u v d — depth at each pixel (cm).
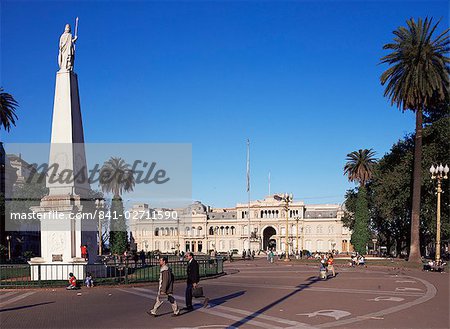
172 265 4269
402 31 5503
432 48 5309
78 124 3453
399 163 7019
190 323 1684
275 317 1808
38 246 9781
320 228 14638
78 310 2000
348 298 2411
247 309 2012
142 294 2556
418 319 1769
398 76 5566
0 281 2845
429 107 6134
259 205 15138
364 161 8744
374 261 6625
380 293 2648
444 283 3275
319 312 1933
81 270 3100
